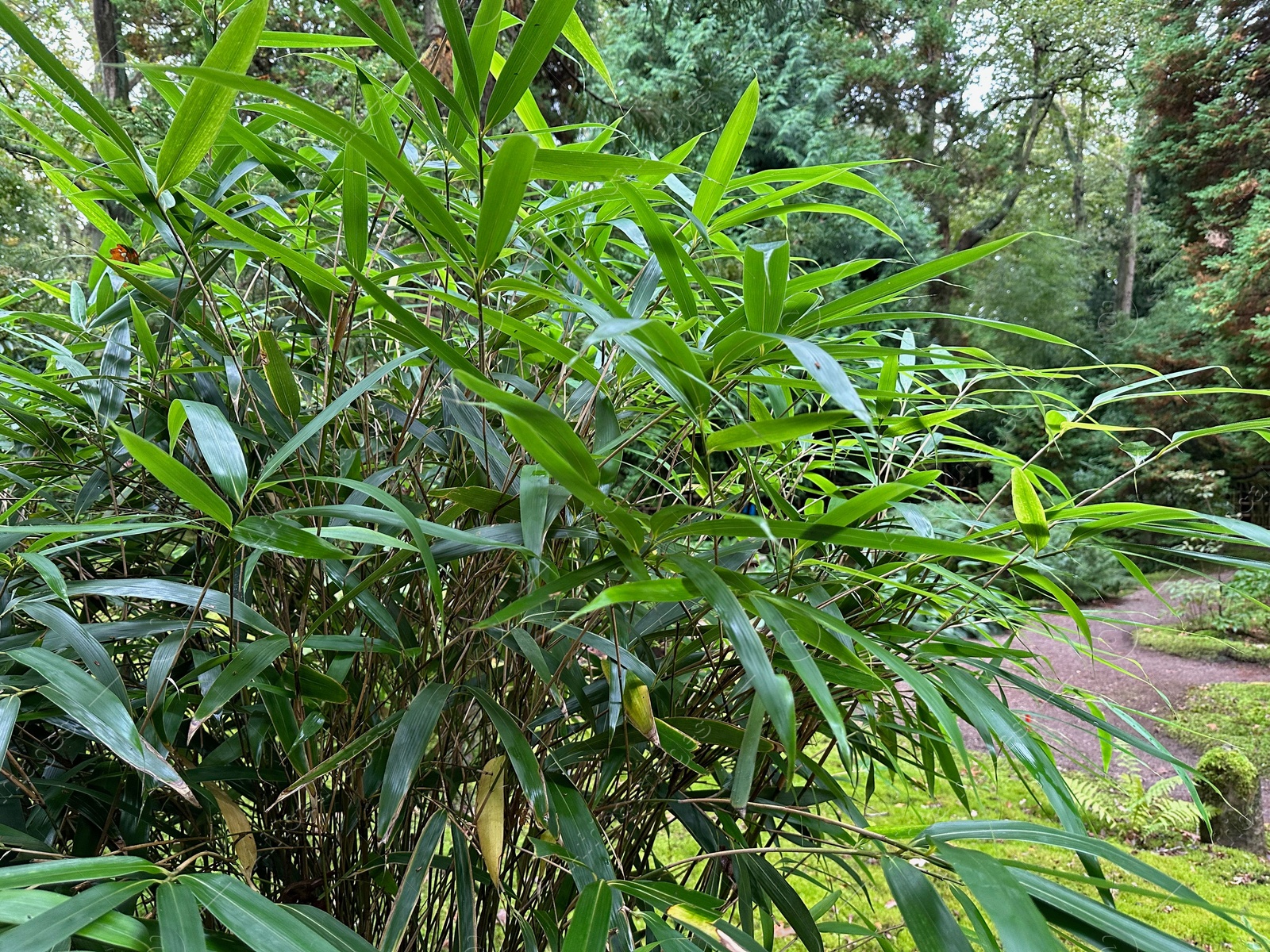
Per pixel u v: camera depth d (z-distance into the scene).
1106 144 13.80
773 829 0.67
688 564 0.42
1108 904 0.50
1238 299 6.83
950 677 0.53
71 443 0.78
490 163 0.43
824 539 0.44
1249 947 1.99
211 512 0.42
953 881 0.45
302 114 0.48
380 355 0.80
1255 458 7.50
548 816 0.53
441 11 0.41
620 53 5.93
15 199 3.35
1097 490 0.60
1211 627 5.38
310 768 0.59
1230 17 8.15
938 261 0.44
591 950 0.41
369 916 0.66
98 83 3.60
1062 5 11.49
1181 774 0.62
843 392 0.33
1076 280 10.03
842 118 10.18
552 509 0.48
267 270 0.73
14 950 0.30
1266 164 7.81
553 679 0.62
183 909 0.36
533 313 0.66
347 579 0.58
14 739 0.63
